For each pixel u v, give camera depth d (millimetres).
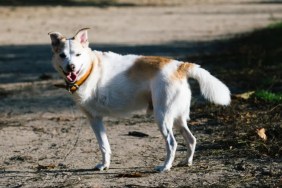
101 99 9023
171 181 8250
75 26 32938
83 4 48031
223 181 8172
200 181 8203
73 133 11398
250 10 46156
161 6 50875
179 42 26094
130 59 9172
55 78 17750
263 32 25859
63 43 9000
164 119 8758
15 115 13109
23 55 22750
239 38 26000
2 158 9812
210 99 8977
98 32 30516
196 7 50438
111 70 9055
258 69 16922
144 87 9008
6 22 34906
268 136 10273
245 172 8531
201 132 10953
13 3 45188
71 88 8938
